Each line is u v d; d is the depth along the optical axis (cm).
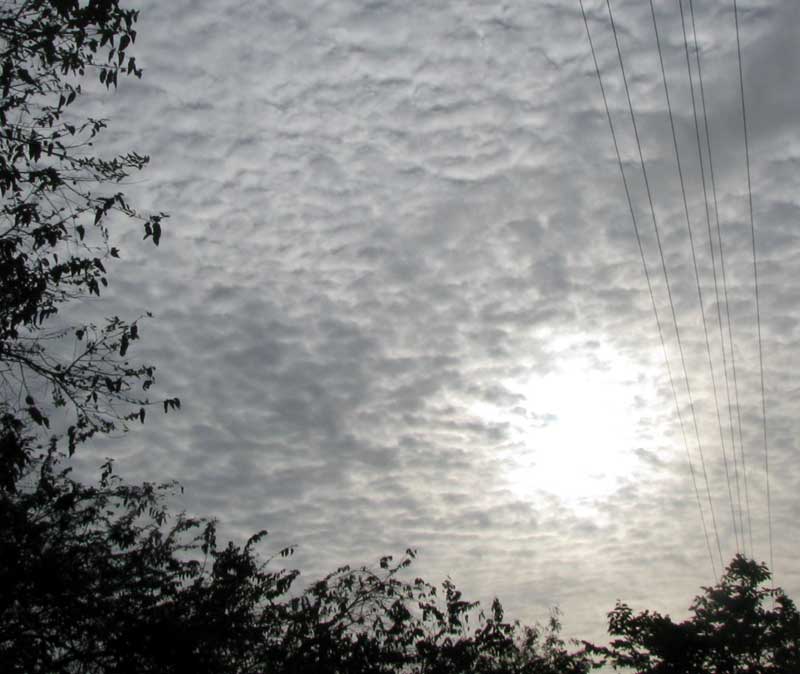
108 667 1325
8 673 1219
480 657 2047
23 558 1255
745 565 2581
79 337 1094
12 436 1029
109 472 1225
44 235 988
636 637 2550
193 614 1496
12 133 998
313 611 1791
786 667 2467
